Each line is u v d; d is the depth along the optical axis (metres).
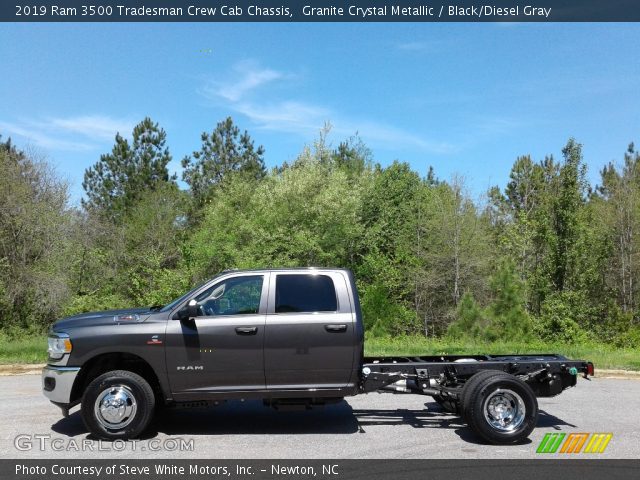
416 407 9.13
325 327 7.36
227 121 49.88
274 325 7.32
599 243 30.03
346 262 37.34
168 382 7.21
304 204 34.94
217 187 45.72
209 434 7.45
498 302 20.20
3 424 7.88
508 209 48.81
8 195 26.30
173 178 48.41
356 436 7.37
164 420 8.20
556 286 23.58
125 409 7.09
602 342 22.88
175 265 42.47
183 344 7.21
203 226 40.56
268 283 7.55
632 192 36.00
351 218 36.00
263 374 7.27
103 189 45.84
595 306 25.50
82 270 28.88
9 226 26.28
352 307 7.50
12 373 12.06
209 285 7.55
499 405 7.09
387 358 8.45
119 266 36.47
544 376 7.84
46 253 27.00
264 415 8.55
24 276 25.92
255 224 35.38
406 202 42.62
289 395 7.32
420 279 37.66
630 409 9.01
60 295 26.20
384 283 35.81
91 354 7.17
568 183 23.47
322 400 7.53
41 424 7.89
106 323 7.35
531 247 33.25
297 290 7.54
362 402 9.56
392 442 7.08
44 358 12.99
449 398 7.75
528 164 52.31
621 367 12.49
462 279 38.66
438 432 7.59
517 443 7.01
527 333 19.61
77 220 29.22
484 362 7.90
